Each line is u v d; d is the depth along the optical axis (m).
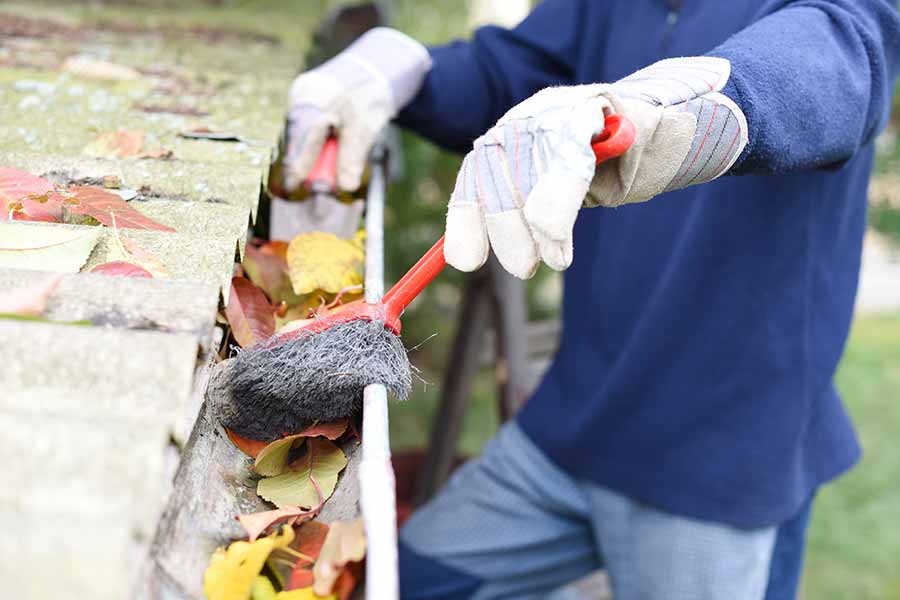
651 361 1.37
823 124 0.94
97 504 0.51
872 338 4.17
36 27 1.70
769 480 1.35
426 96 1.49
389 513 0.63
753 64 0.90
